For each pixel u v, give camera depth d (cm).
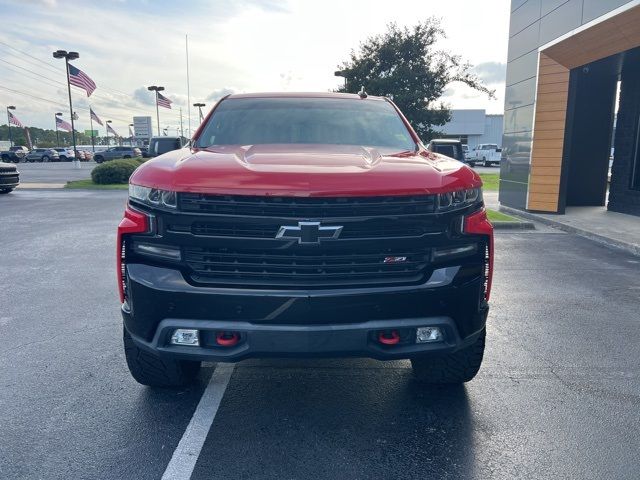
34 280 664
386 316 278
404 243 277
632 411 340
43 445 296
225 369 400
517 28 1382
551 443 302
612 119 1461
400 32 2564
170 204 272
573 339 468
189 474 271
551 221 1173
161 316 279
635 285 655
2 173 1819
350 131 407
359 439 305
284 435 309
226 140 395
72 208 1434
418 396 359
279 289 272
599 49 1069
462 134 6325
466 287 288
